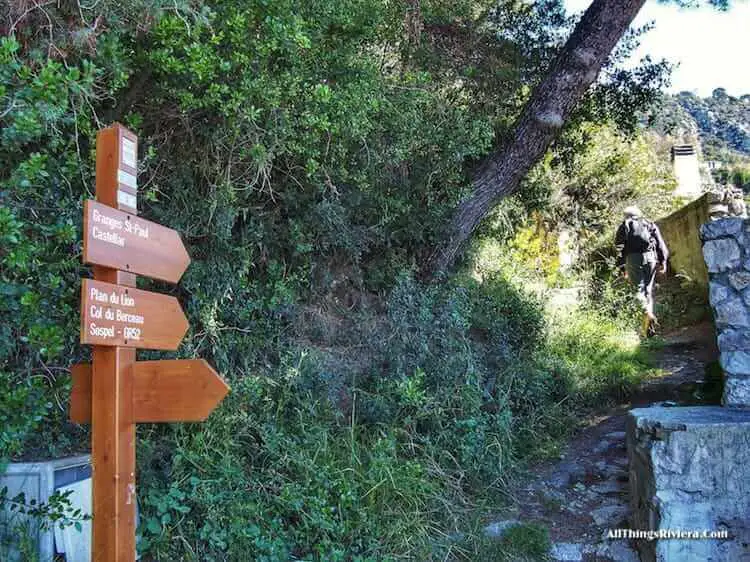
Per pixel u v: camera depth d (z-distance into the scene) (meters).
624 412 6.15
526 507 4.69
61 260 3.43
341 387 4.94
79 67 3.38
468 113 6.53
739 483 3.86
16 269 2.99
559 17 7.48
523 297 7.30
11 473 3.12
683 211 10.19
